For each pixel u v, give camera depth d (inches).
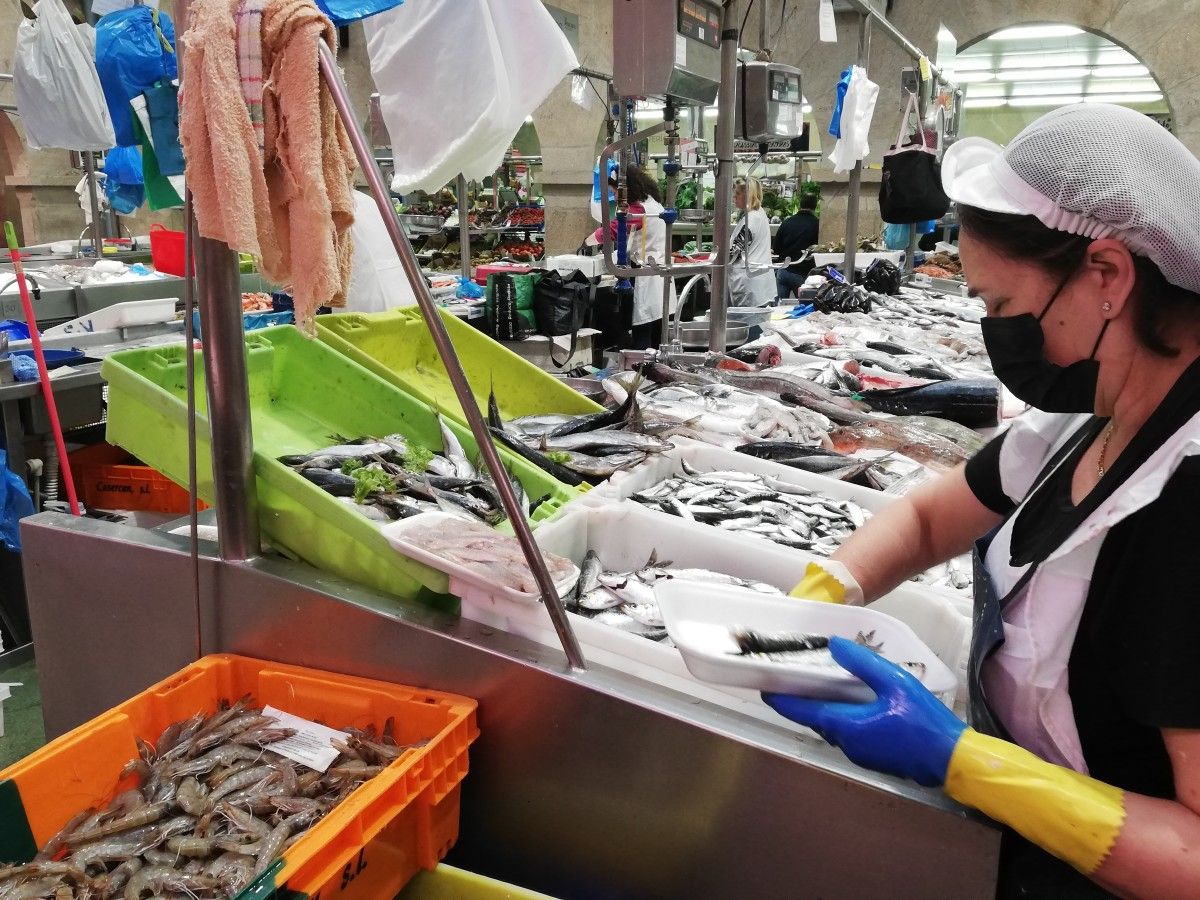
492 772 55.2
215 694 60.4
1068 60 547.2
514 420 104.9
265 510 64.0
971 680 42.3
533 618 55.8
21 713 110.0
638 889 52.2
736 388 125.3
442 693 55.2
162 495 136.8
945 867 42.8
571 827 53.5
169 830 47.4
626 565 78.0
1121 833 33.0
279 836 46.3
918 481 94.6
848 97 205.6
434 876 50.8
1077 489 38.9
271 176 48.3
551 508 79.0
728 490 88.2
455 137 98.9
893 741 37.9
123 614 65.8
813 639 46.4
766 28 139.5
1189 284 33.0
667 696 50.9
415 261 45.4
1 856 46.3
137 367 73.4
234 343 58.9
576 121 411.8
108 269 216.7
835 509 85.6
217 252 56.5
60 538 66.6
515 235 404.5
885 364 153.6
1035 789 34.9
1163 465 33.1
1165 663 31.7
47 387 107.6
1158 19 373.4
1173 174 32.9
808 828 46.1
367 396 91.2
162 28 137.4
